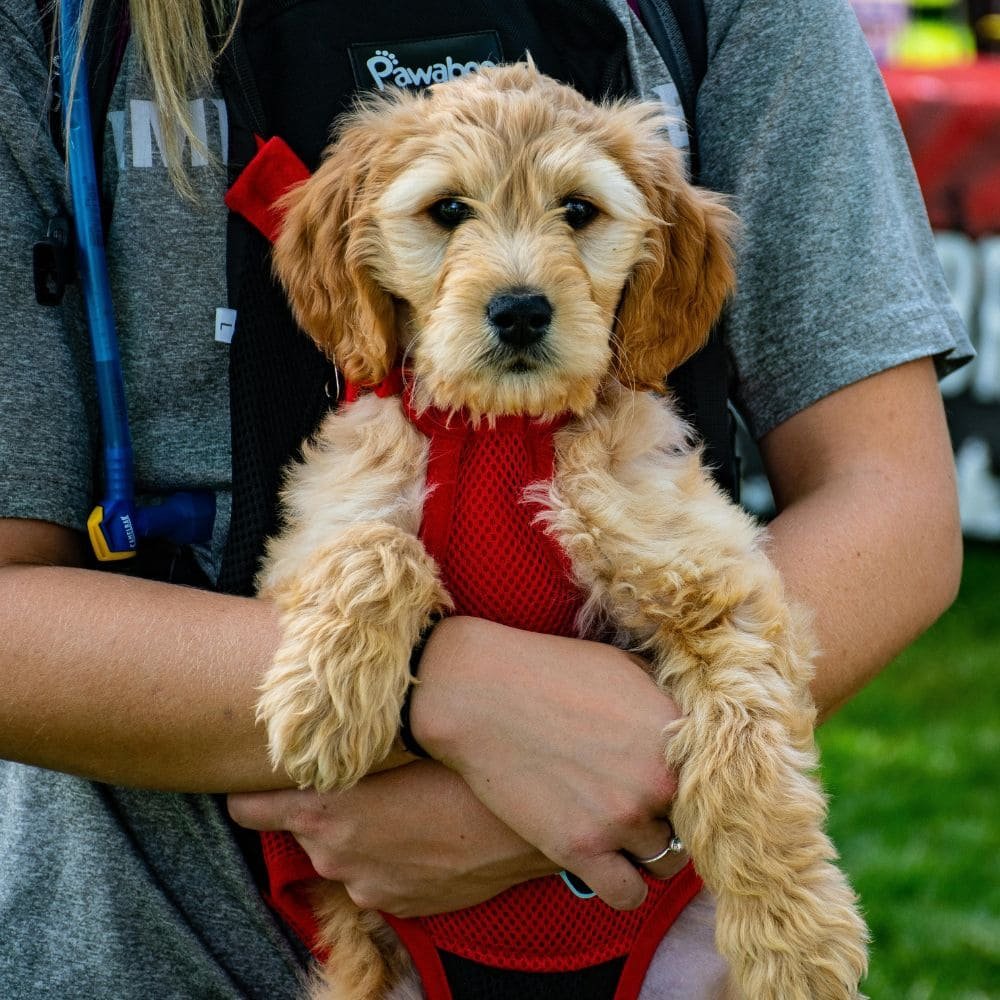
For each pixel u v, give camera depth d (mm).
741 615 2049
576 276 2197
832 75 2258
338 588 1938
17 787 2049
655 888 2068
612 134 2285
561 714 1733
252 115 2088
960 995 3635
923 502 2102
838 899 1911
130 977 1953
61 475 1899
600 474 2164
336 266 2275
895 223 2221
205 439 2061
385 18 2244
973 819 4625
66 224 1931
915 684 5891
